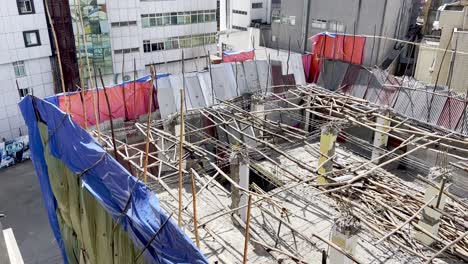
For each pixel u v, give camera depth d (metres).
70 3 37.34
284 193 19.38
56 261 23.08
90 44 40.41
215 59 42.44
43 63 37.56
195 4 47.75
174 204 18.03
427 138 21.30
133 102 22.58
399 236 16.50
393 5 36.41
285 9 45.62
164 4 45.16
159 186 19.30
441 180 16.31
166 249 9.80
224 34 58.94
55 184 15.05
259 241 15.11
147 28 44.78
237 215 17.14
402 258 15.45
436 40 35.38
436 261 15.30
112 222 11.96
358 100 25.28
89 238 13.55
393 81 26.14
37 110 14.69
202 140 21.88
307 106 25.28
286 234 16.56
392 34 37.53
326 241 12.70
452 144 20.98
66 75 38.62
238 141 21.00
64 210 15.20
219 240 15.67
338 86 28.39
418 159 21.91
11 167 34.34
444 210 17.25
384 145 23.41
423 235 16.17
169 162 19.64
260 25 58.59
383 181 20.16
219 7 61.53
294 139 25.05
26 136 35.31
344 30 39.38
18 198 29.66
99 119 21.52
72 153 13.12
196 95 24.28
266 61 27.47
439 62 28.91
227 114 23.41
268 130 23.23
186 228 16.38
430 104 23.06
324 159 20.17
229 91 25.59
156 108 23.38
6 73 35.56
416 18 42.59
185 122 22.89
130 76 44.25
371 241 16.23
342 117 24.14
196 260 9.24
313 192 19.36
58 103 20.25
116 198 11.38
